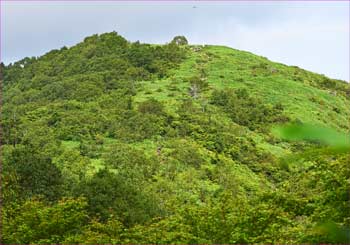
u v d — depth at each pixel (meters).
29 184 43.34
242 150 96.31
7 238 25.30
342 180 16.34
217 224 24.52
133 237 25.30
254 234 23.58
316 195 23.25
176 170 81.56
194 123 107.38
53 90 140.75
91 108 118.56
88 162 80.69
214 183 80.38
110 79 145.38
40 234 26.39
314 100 137.50
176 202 32.44
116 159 82.69
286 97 137.00
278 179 86.50
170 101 124.81
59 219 26.59
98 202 41.25
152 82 144.25
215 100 126.56
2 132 93.75
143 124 102.19
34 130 100.12
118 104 121.25
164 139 98.19
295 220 24.34
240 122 116.25
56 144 91.19
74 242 24.66
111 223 27.88
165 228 25.97
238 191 77.31
